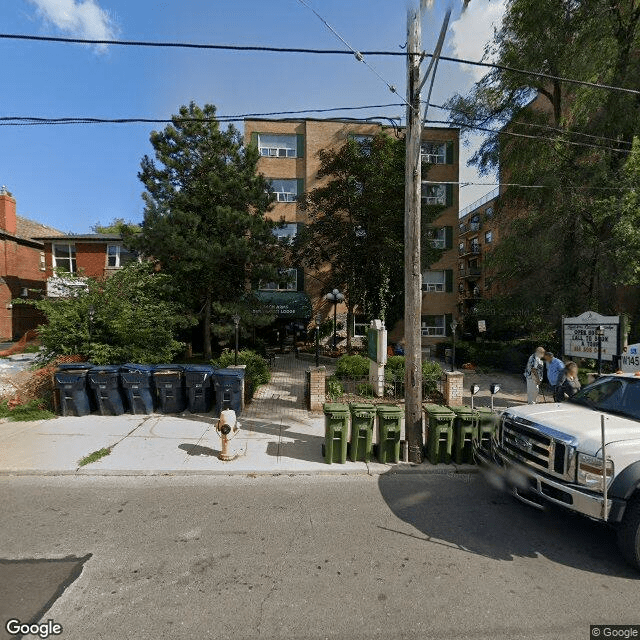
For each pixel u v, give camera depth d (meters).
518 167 17.52
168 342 11.88
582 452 3.96
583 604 3.29
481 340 20.14
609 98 14.88
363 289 18.98
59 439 7.23
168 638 2.86
